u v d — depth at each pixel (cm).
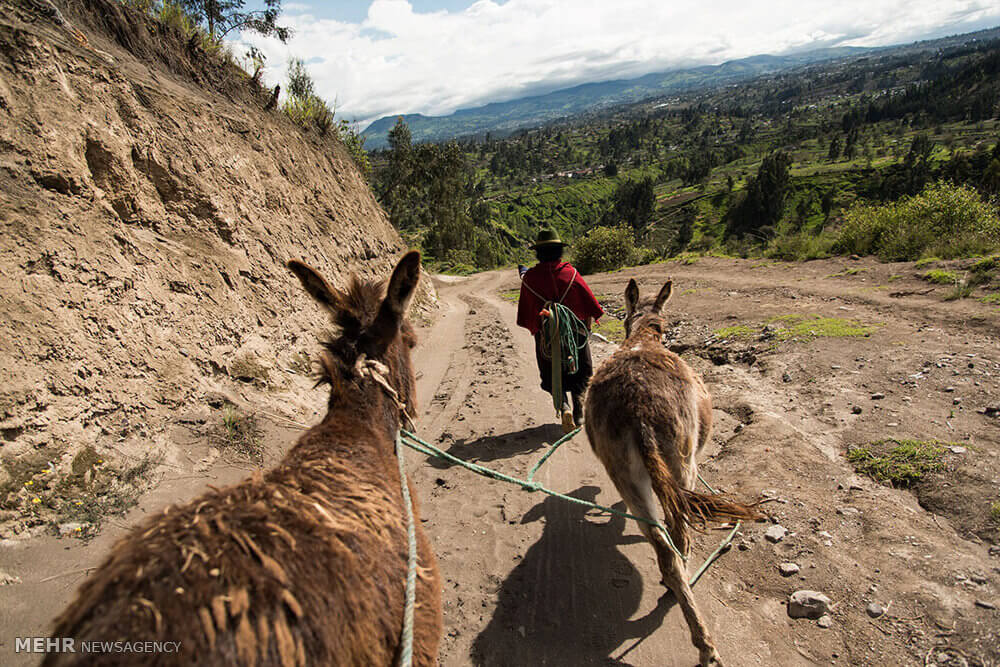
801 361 806
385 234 1823
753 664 330
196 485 486
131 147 698
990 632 318
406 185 9412
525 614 392
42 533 382
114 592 136
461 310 2027
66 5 786
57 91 603
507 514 526
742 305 1266
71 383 475
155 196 727
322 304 269
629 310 538
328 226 1266
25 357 450
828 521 441
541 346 682
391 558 191
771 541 430
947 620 332
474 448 685
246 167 969
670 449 353
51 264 509
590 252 3572
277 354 778
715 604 382
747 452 566
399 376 275
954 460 481
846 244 1798
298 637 145
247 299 785
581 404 685
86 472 443
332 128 1761
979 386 619
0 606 320
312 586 155
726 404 729
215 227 801
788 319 1044
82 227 565
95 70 678
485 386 939
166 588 137
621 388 376
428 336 1428
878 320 938
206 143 873
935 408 593
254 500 177
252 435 588
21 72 574
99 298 541
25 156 543
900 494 467
